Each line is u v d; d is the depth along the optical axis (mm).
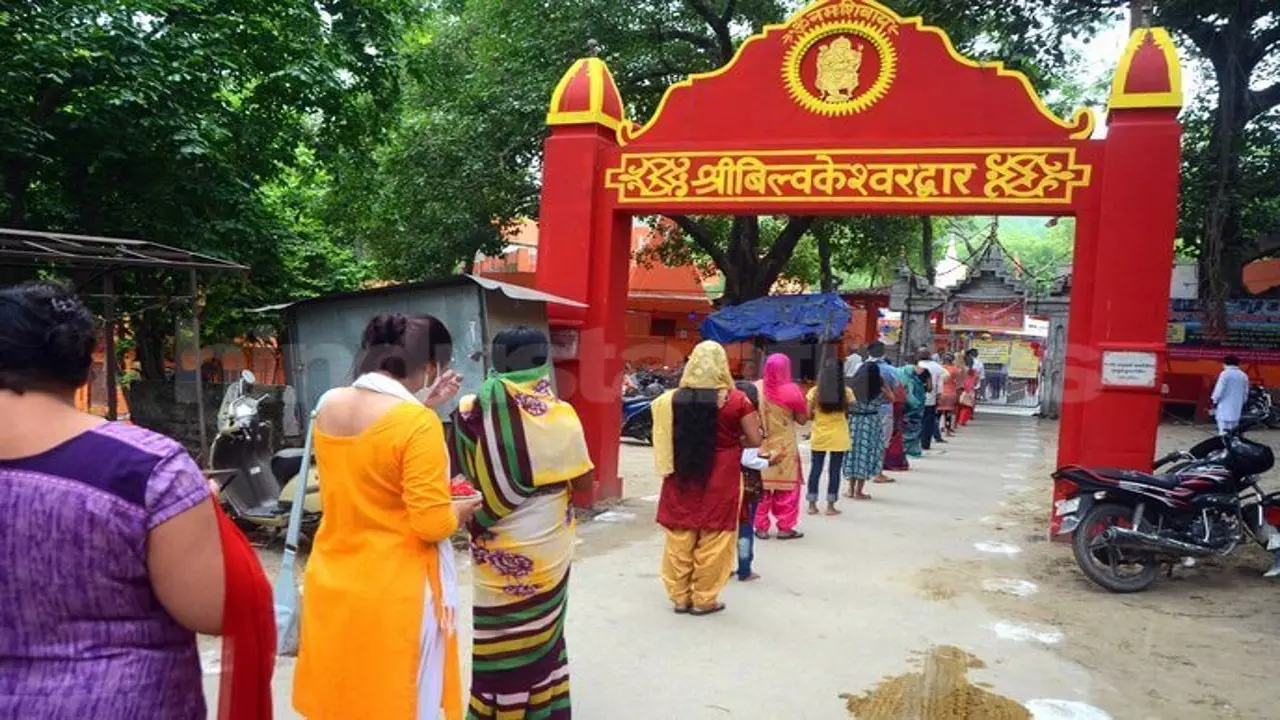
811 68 8070
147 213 9977
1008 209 7547
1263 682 4508
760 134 8180
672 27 16969
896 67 7832
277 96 10758
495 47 16641
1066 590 6176
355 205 17203
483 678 3279
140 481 1609
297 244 12500
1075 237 7457
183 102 9492
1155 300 7086
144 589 1648
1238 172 12516
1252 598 6051
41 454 1614
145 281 10445
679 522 5309
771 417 7379
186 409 9820
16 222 9172
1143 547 6062
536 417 3217
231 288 10844
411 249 17969
